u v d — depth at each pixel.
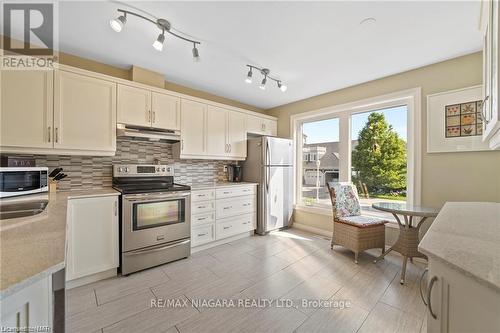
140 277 2.16
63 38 2.00
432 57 2.33
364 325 1.51
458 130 2.28
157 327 1.49
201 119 3.10
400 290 1.94
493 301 0.59
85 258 1.98
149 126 2.57
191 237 2.76
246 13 1.67
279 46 2.13
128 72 2.65
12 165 1.79
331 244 2.90
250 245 3.06
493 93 0.96
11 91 1.80
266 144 3.53
